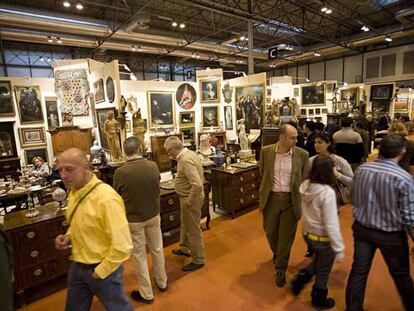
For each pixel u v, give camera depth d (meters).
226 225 4.23
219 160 4.83
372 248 1.93
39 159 4.84
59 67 6.13
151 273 3.02
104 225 1.57
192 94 7.82
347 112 9.15
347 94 11.68
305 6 9.27
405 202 1.70
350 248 3.34
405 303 1.90
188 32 11.50
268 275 2.89
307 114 10.63
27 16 7.39
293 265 3.03
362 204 1.89
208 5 6.91
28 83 6.61
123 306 1.67
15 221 2.65
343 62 16.17
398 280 1.87
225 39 12.61
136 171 2.29
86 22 8.58
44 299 2.68
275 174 2.61
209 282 2.81
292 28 10.02
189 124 7.84
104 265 1.54
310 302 2.44
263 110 7.11
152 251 2.61
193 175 2.73
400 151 1.80
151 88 7.17
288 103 8.31
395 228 1.79
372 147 9.79
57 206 3.03
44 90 6.83
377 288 2.58
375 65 14.78
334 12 10.23
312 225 2.14
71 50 12.01
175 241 3.77
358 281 2.00
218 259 3.25
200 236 3.04
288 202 2.57
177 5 8.88
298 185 2.51
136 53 13.56
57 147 5.79
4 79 6.34
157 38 10.11
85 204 1.57
